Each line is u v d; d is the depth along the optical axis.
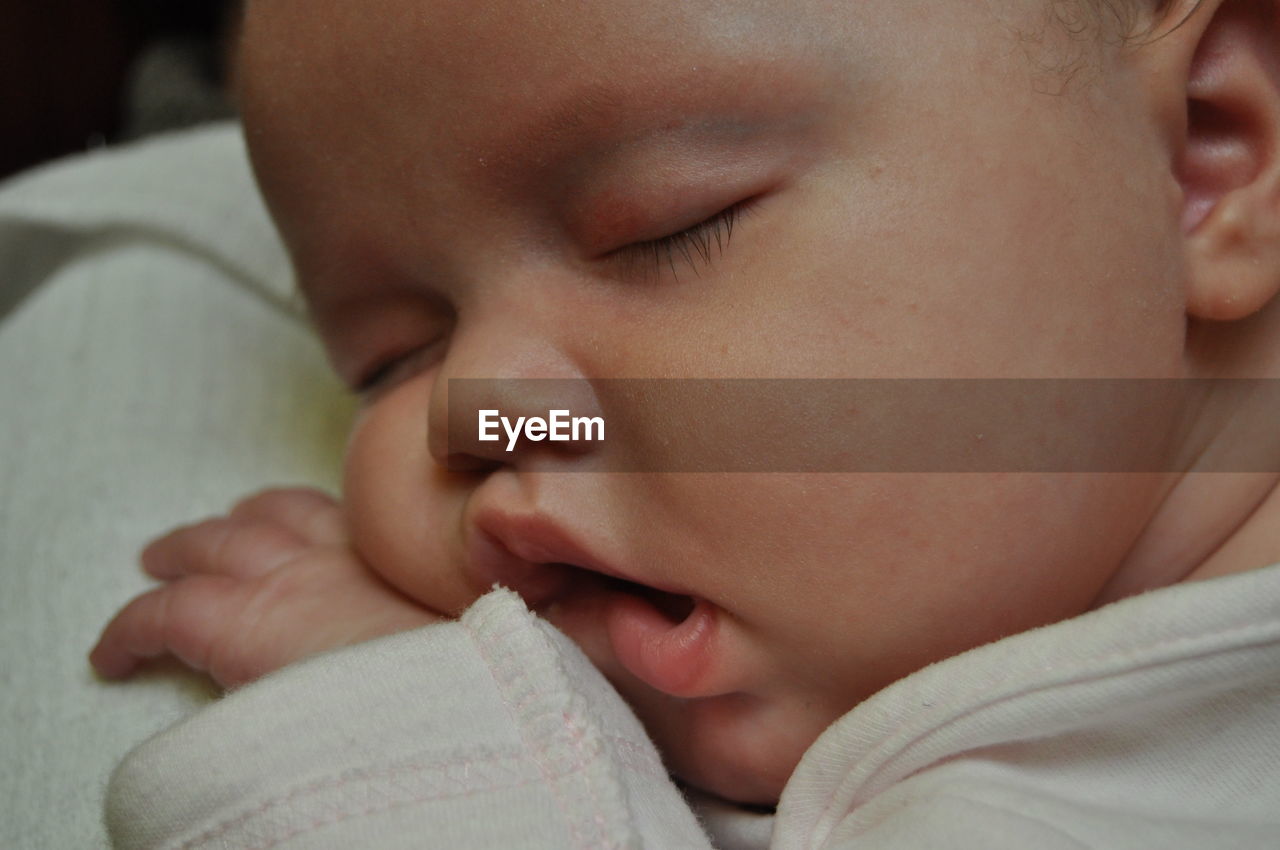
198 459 0.30
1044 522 0.23
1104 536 0.24
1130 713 0.22
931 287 0.22
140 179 0.35
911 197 0.22
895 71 0.22
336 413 0.32
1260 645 0.21
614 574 0.23
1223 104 0.24
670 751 0.24
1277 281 0.24
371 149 0.24
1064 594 0.24
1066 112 0.23
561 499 0.23
